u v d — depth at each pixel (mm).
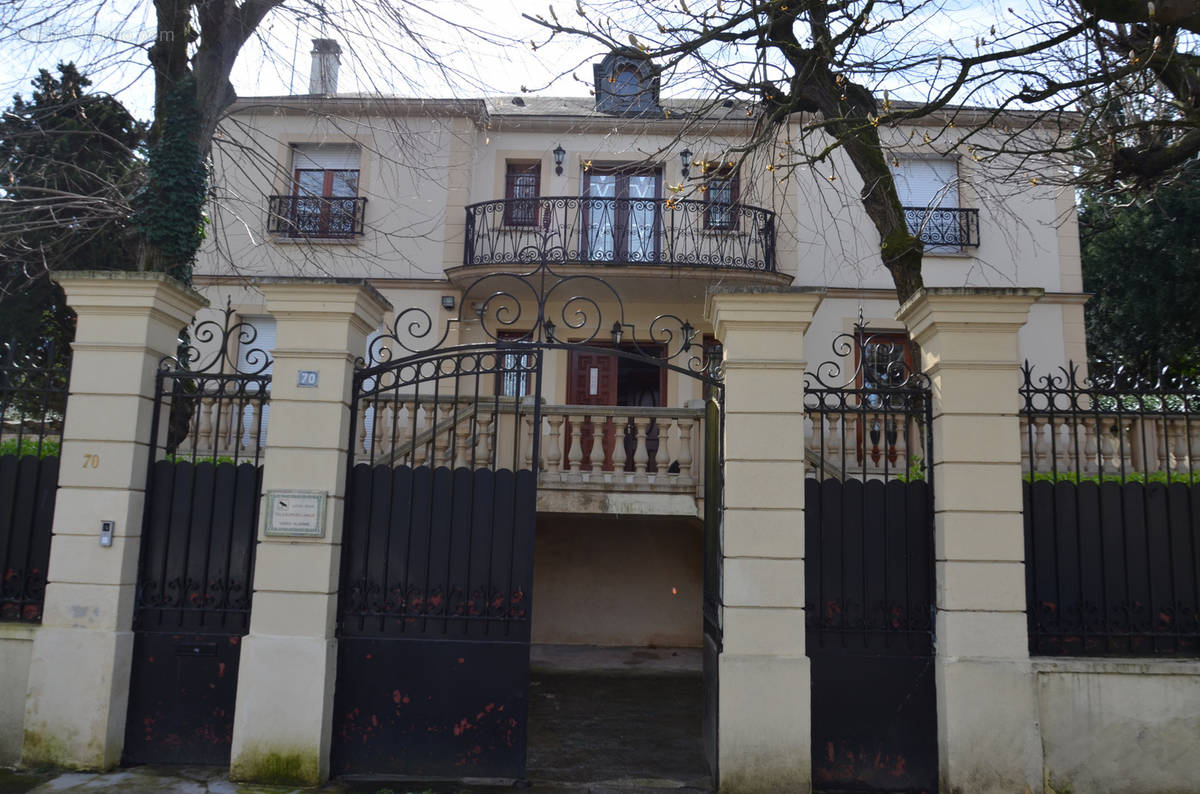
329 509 5164
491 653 5250
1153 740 4910
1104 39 6953
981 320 5141
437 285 12648
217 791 4812
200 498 5438
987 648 4957
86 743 5051
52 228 9547
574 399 12828
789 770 4906
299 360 5316
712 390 5820
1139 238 15195
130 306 5363
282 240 12758
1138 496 5250
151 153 7082
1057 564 5184
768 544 5070
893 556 5262
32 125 9820
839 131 7664
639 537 10695
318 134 12977
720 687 4984
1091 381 5461
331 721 5145
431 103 11539
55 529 5227
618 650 10328
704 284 12117
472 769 5168
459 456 7816
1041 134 11031
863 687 5141
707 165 7562
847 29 6668
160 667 5289
